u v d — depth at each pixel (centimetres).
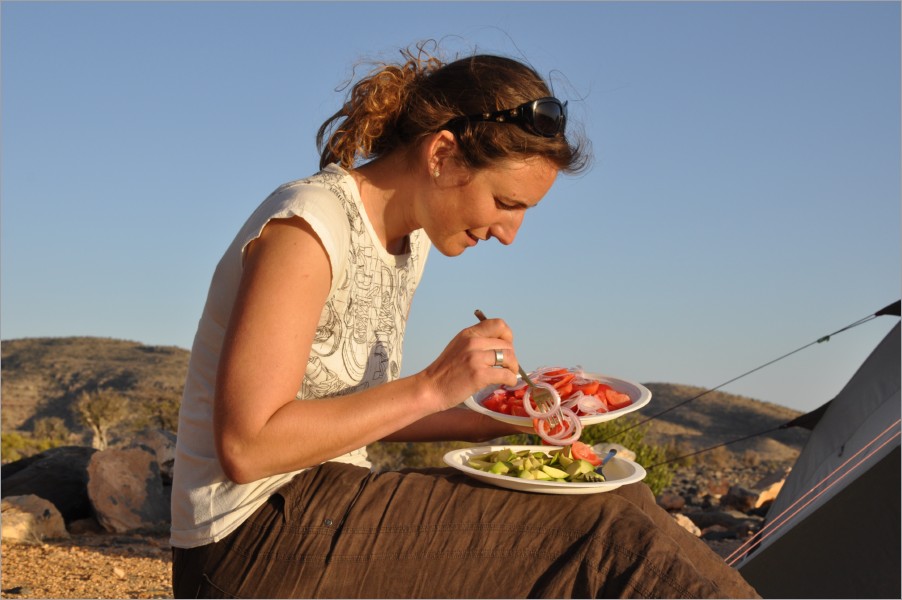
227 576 199
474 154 206
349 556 195
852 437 590
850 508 493
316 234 193
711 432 7462
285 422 179
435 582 193
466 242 221
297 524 199
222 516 201
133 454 833
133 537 734
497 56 221
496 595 190
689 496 1212
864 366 614
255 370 180
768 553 526
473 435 256
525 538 193
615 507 196
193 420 211
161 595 493
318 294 191
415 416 189
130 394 8612
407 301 245
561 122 210
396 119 220
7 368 10312
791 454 5891
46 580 521
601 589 184
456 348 195
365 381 221
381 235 224
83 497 805
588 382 248
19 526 671
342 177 215
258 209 204
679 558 181
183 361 10575
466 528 196
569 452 229
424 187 215
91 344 11438
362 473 211
